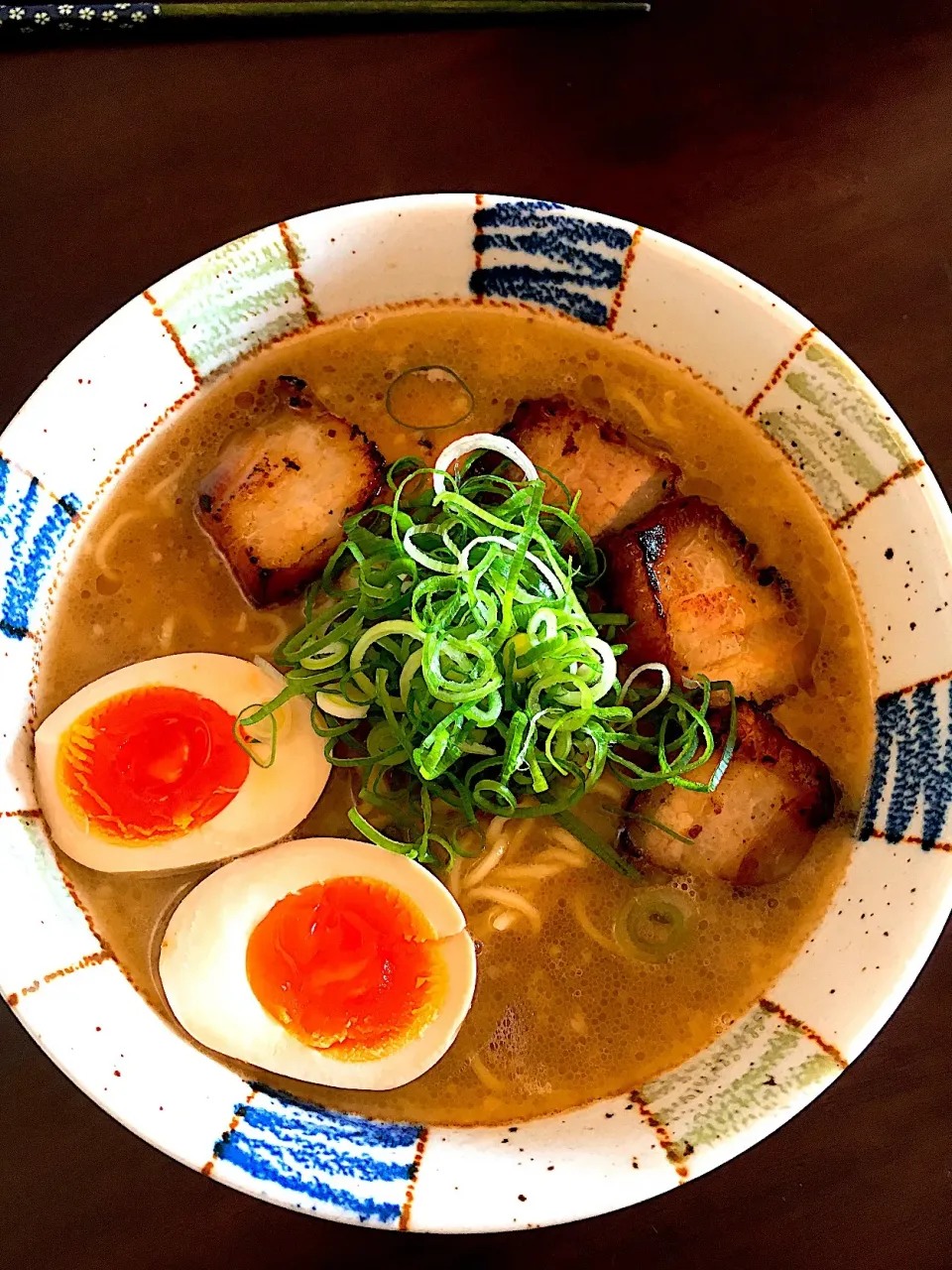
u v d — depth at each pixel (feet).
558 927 0.67
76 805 0.66
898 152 0.82
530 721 0.62
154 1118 0.58
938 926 0.61
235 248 0.67
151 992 0.65
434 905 0.64
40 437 0.66
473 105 0.81
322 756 0.66
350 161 0.80
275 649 0.69
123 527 0.71
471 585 0.62
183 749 0.66
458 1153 0.62
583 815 0.68
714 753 0.67
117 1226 0.67
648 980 0.67
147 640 0.70
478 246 0.70
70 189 0.79
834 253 0.80
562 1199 0.57
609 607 0.68
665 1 0.83
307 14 0.80
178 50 0.81
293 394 0.71
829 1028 0.62
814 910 0.68
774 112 0.82
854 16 0.84
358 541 0.66
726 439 0.73
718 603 0.69
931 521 0.66
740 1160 0.70
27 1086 0.68
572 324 0.73
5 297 0.77
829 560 0.72
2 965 0.58
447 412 0.74
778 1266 0.69
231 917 0.64
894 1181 0.70
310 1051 0.64
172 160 0.79
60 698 0.69
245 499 0.70
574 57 0.82
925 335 0.80
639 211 0.80
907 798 0.66
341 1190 0.58
